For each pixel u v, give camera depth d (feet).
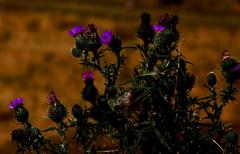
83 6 184.75
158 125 13.76
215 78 15.01
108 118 13.82
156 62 14.34
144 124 13.61
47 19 163.32
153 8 207.41
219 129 13.97
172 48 14.53
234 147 14.20
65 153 14.07
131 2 192.34
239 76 14.64
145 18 15.72
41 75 110.83
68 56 123.95
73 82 108.37
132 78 13.79
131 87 14.03
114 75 14.53
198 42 148.15
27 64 117.91
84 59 15.01
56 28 159.22
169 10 203.92
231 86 14.69
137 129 13.57
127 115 13.79
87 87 15.10
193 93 67.46
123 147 13.58
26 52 127.13
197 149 13.83
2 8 168.35
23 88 102.94
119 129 13.76
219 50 143.64
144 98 13.61
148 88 13.52
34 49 130.93
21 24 158.40
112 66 14.64
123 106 13.66
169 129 13.87
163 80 13.70
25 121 15.57
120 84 13.92
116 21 169.78
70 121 14.21
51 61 120.16
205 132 14.20
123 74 51.26
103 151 13.80
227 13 204.95
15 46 135.13
